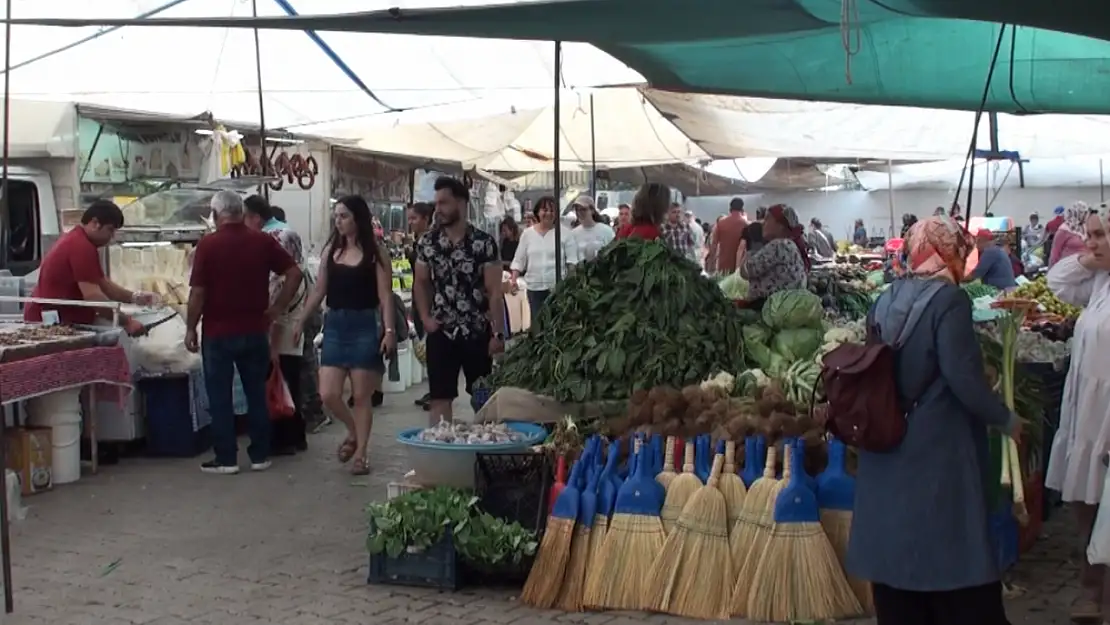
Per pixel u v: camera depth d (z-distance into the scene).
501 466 5.63
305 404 10.05
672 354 6.19
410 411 11.29
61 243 8.46
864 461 3.96
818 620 5.00
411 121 14.77
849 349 3.91
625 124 16.62
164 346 8.95
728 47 6.66
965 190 28.59
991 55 6.88
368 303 8.16
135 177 12.33
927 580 3.76
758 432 5.41
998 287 10.47
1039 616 5.18
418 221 12.39
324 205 15.80
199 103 12.28
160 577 5.79
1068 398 5.12
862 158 18.16
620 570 5.23
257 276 8.23
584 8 5.03
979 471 3.84
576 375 6.33
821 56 6.91
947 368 3.74
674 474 5.39
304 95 12.36
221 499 7.49
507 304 14.58
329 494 7.63
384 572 5.63
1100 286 5.10
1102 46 6.75
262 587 5.61
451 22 5.36
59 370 7.61
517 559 5.45
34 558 6.12
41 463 7.67
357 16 5.23
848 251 21.06
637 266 6.61
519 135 16.02
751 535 5.12
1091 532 4.93
